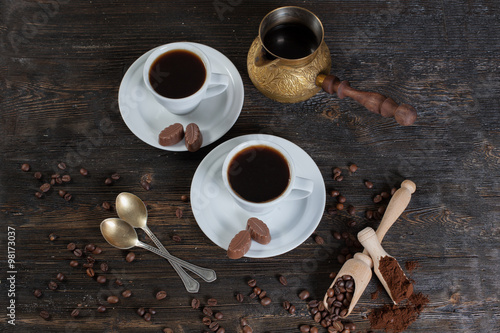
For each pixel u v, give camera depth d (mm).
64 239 720
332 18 788
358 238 700
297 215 693
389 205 719
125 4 783
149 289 709
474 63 783
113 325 700
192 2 788
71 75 762
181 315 704
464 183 750
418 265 724
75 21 776
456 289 719
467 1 798
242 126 754
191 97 684
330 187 744
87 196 732
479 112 770
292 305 706
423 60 780
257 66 704
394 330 704
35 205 728
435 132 762
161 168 740
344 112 763
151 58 697
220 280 712
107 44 772
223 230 691
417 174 750
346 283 695
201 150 747
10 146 741
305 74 690
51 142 744
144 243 715
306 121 759
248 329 696
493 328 709
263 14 787
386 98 680
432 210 742
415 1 798
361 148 755
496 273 726
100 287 708
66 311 702
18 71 760
